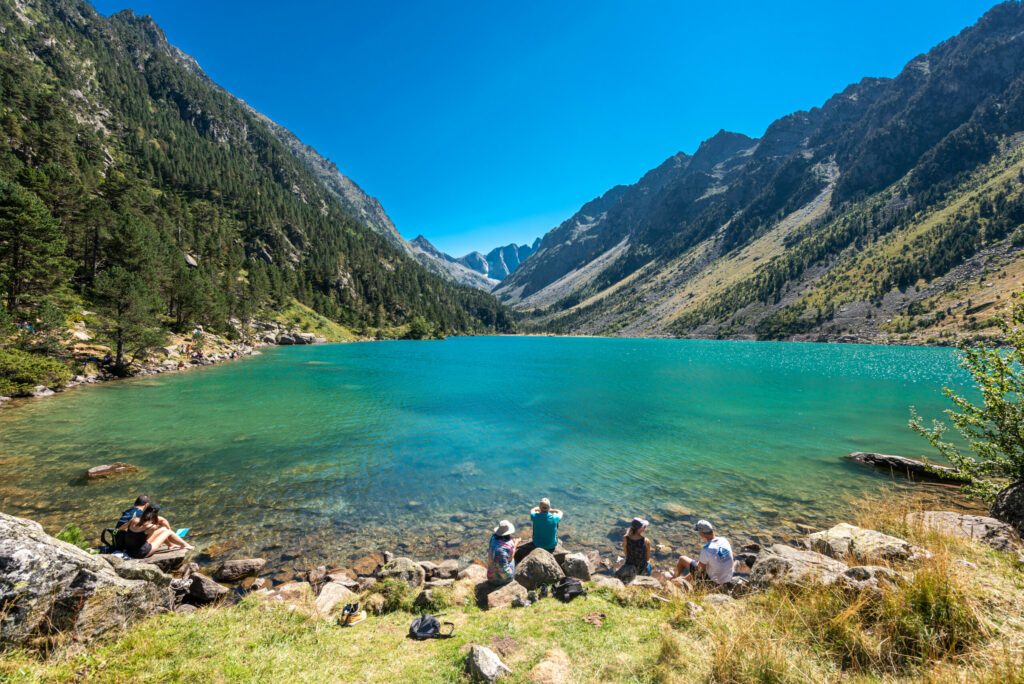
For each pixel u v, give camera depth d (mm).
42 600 5594
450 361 77562
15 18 194875
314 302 159625
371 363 71438
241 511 15375
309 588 10414
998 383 11930
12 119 105875
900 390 43875
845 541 9883
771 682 4777
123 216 79000
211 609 7695
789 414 32688
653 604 7863
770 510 16156
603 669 5543
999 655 4469
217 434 25078
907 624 5254
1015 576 7031
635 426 28875
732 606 7156
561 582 9344
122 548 11039
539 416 31734
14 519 6039
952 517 11656
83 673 5199
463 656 6086
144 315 47938
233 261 135375
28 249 47375
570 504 16672
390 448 23312
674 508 16328
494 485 18422
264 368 59250
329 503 16281
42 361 35969
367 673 5801
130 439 23484
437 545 13602
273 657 6059
